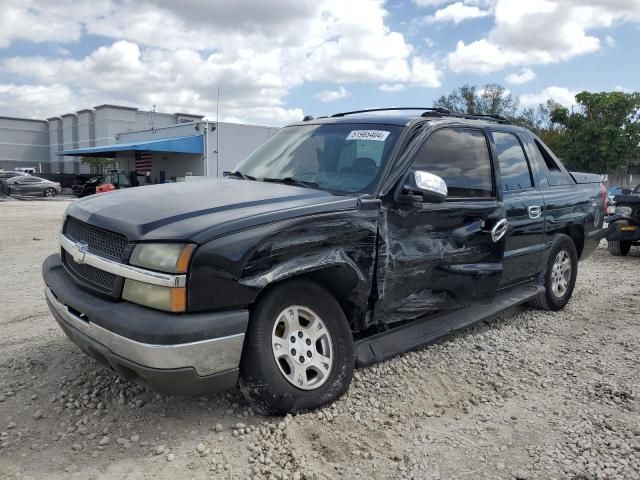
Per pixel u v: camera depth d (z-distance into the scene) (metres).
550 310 6.00
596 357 4.66
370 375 4.06
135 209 3.33
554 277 5.91
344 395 3.67
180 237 2.91
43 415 3.38
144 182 40.06
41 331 4.98
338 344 3.52
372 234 3.62
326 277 3.56
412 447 3.17
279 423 3.26
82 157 65.38
